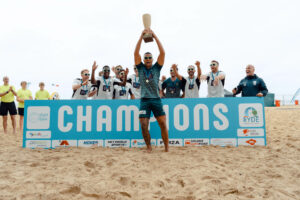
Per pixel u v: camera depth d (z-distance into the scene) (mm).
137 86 5566
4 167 2508
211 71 4895
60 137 3896
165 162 2732
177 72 4266
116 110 3963
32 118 3922
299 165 2672
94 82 4496
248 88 4645
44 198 1812
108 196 1875
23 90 6504
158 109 3207
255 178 2297
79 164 2650
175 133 3922
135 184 2125
